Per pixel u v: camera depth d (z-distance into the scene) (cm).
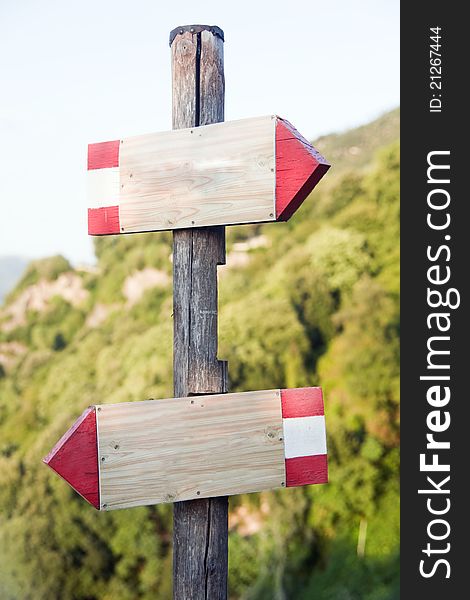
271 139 213
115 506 209
